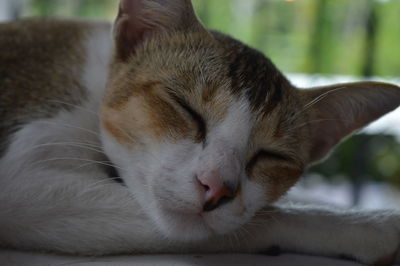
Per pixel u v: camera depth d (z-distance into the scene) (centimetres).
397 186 95
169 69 40
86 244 37
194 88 39
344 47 80
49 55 42
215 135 38
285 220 38
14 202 37
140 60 41
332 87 43
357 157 85
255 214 38
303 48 80
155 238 37
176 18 42
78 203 37
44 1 77
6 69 41
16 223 37
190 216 37
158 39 42
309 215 39
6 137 39
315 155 44
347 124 43
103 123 40
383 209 39
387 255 37
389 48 81
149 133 38
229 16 78
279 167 40
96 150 40
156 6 41
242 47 42
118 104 40
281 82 42
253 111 39
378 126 88
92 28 45
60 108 40
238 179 37
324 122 44
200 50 41
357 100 43
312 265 36
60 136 40
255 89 40
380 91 42
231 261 36
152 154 38
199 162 37
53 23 44
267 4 79
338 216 39
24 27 43
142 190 38
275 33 80
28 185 37
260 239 38
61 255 37
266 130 39
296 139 41
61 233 37
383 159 94
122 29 41
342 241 38
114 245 37
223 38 43
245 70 40
